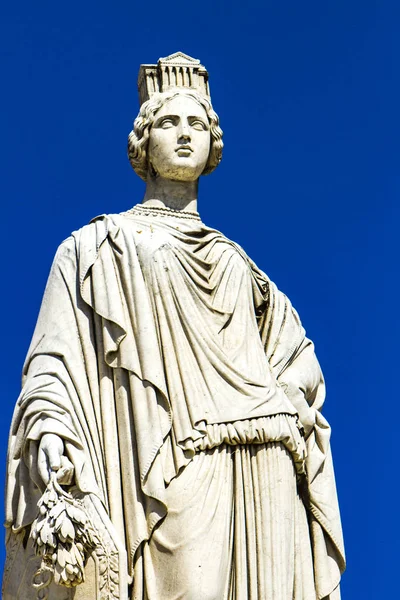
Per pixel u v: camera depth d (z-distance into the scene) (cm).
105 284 1535
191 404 1488
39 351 1530
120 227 1567
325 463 1577
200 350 1516
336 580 1541
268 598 1455
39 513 1420
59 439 1462
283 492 1493
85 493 1442
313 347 1636
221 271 1577
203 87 1695
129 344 1509
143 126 1644
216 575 1436
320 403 1612
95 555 1412
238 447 1492
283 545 1477
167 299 1529
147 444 1469
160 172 1631
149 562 1445
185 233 1589
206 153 1644
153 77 1694
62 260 1570
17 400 1517
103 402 1498
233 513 1477
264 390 1516
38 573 1415
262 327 1619
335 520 1557
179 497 1453
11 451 1500
